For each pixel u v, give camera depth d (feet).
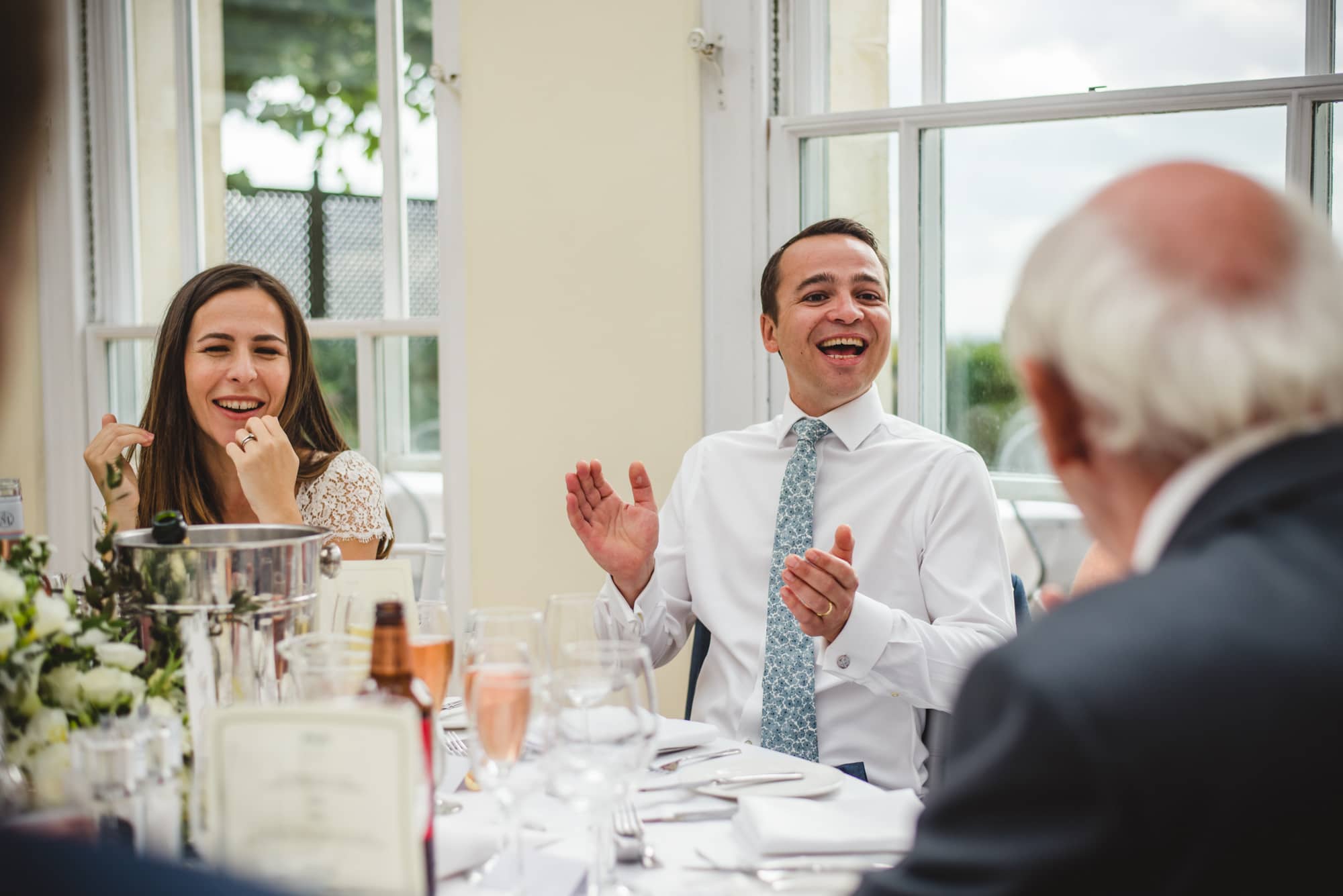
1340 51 7.02
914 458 6.47
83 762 3.00
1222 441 2.20
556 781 3.13
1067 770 1.90
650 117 8.67
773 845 3.42
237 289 7.22
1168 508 2.24
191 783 3.53
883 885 2.19
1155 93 7.36
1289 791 1.85
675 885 3.26
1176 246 2.23
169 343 7.18
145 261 11.30
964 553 6.18
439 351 9.68
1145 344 2.16
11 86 1.35
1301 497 2.13
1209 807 1.85
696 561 6.75
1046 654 2.01
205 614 3.71
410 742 2.62
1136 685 1.91
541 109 9.06
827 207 8.45
